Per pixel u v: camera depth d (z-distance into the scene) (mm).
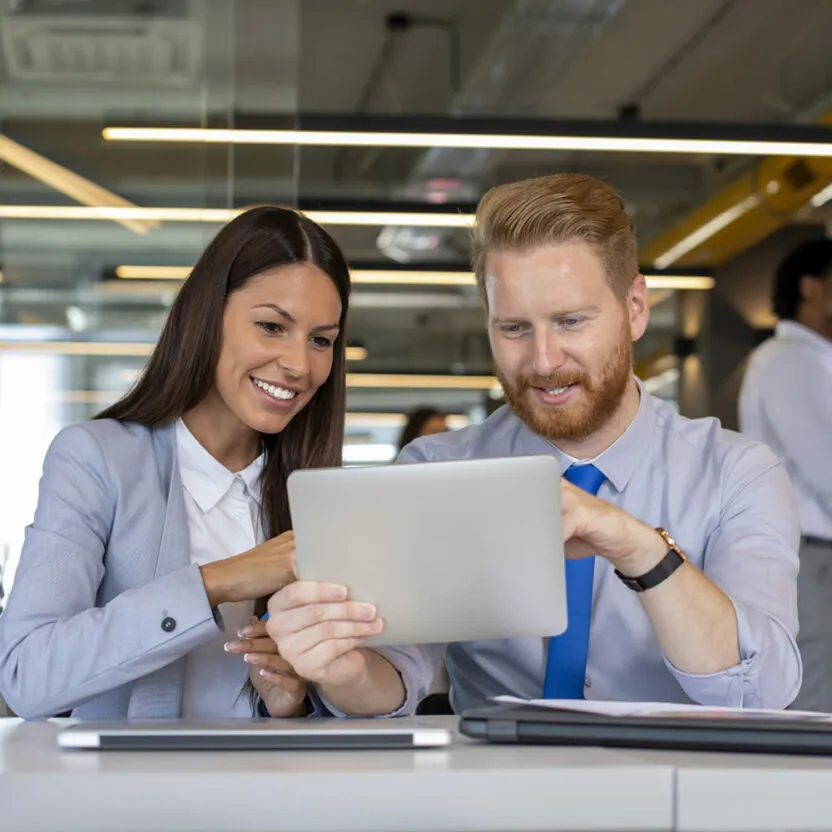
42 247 5348
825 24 6180
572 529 1460
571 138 4758
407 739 1175
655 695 1805
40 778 983
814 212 7590
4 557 5051
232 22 4871
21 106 5098
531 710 1286
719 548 1820
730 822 997
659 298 9258
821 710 3115
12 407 5395
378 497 1271
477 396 12234
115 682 1540
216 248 1900
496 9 6211
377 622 1306
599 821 993
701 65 6688
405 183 7805
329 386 2018
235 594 1559
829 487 3729
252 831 979
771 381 3971
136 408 1905
